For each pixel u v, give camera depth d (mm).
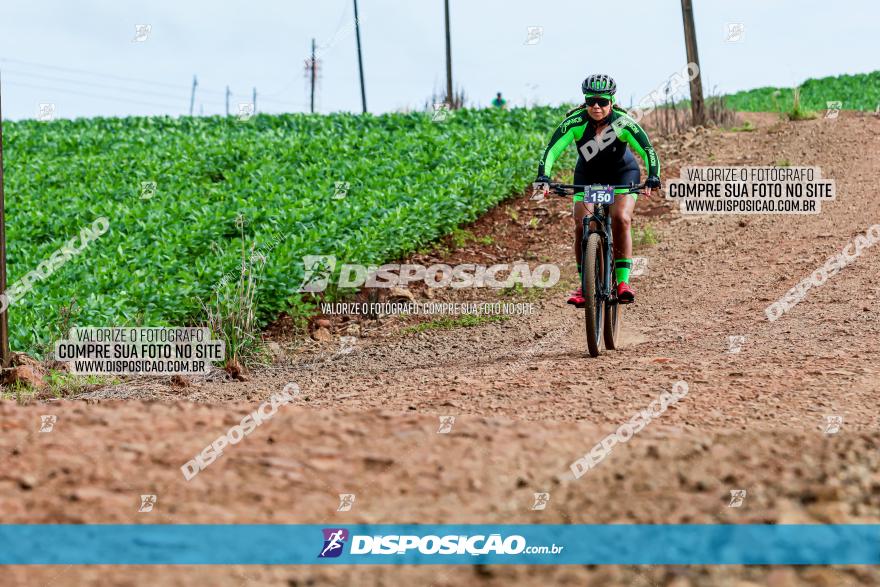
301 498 8969
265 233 36281
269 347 25812
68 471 9695
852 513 8336
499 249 35875
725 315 23859
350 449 10344
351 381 19703
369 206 38188
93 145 63594
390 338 26578
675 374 15898
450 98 73250
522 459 9961
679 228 35000
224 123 67875
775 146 44688
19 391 20953
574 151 46094
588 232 19484
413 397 15250
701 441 10328
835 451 9789
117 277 32688
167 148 58688
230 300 27172
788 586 7176
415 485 9273
